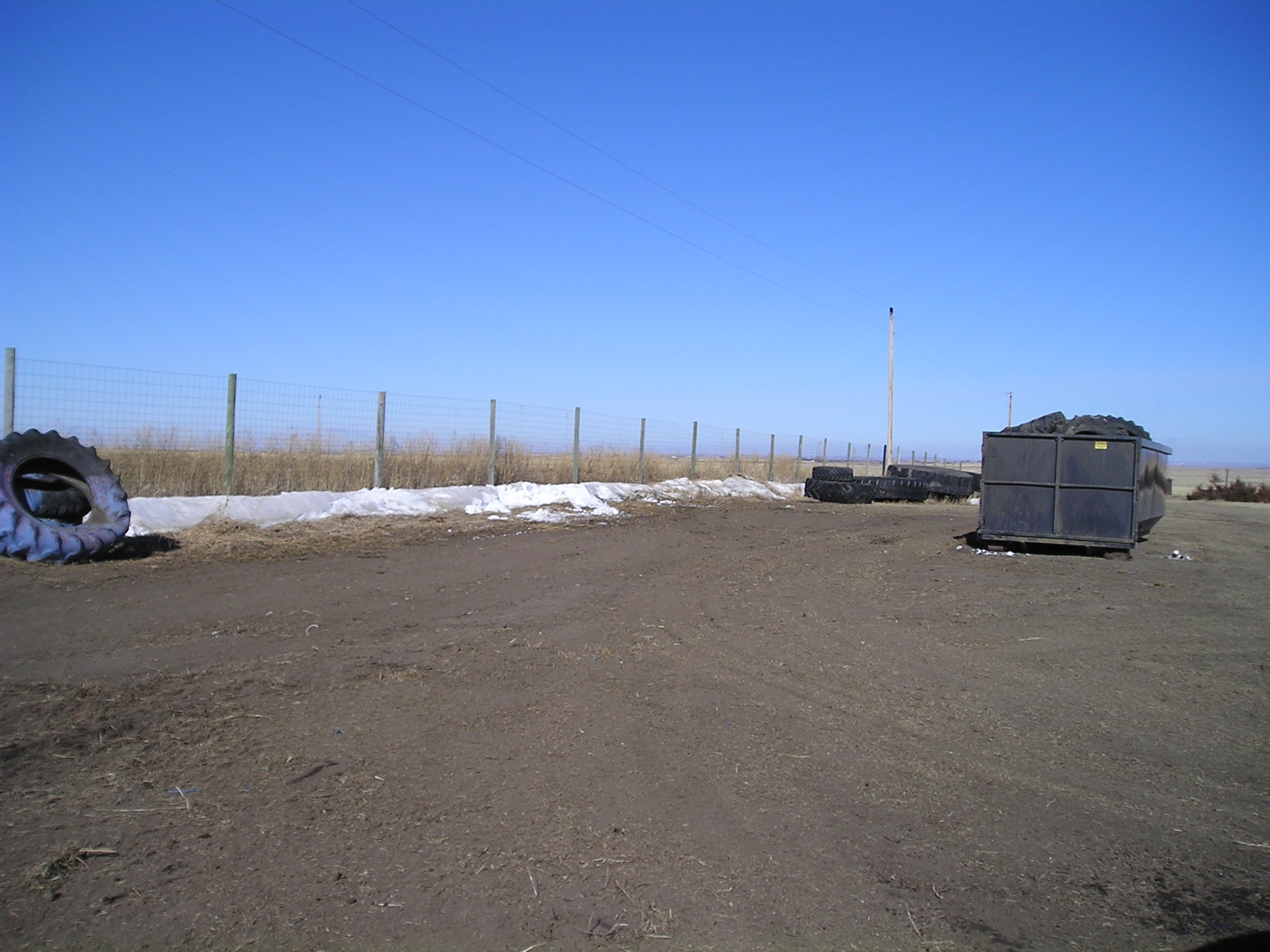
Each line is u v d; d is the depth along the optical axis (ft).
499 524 58.44
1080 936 12.80
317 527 50.60
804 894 13.62
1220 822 16.90
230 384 55.16
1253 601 40.50
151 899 12.63
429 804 16.15
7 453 37.83
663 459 112.27
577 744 19.45
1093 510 54.70
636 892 13.44
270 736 19.12
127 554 39.78
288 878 13.39
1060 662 28.81
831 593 39.91
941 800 17.49
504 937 12.12
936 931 12.78
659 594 37.55
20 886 12.77
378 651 26.30
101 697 20.89
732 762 18.90
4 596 30.53
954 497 115.44
